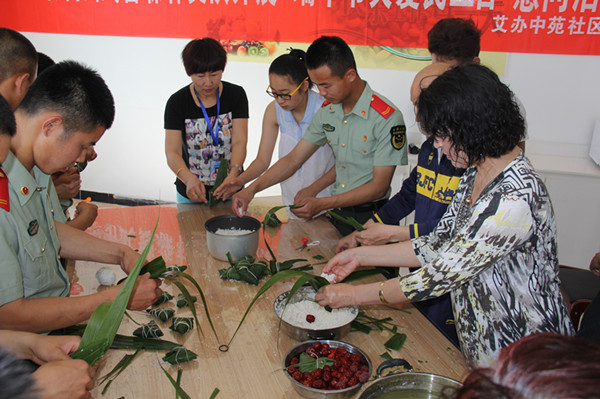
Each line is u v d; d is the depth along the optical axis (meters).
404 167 3.57
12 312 1.15
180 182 2.67
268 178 2.37
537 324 1.21
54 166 1.26
